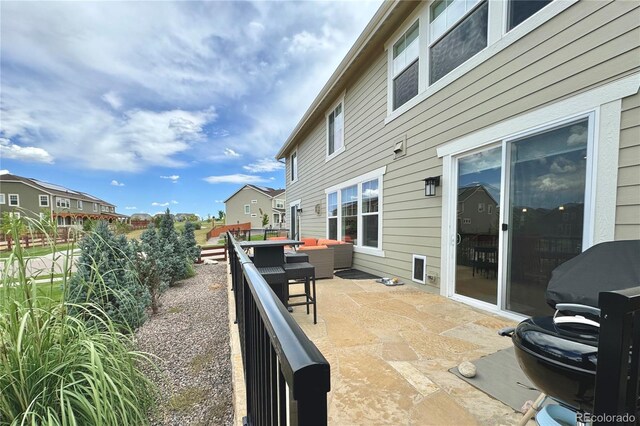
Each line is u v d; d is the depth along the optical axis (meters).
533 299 3.05
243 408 1.70
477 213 3.76
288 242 3.53
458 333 2.94
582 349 1.12
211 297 5.11
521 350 1.32
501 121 3.39
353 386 2.05
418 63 4.81
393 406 1.83
